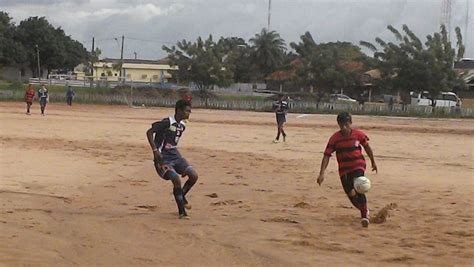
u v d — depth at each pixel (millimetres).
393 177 16531
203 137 29016
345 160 10383
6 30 104062
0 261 7387
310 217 10742
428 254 8188
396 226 10031
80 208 11266
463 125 47344
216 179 15539
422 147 27172
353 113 62062
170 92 74625
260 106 65375
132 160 19031
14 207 10992
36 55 106812
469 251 8344
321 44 80125
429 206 12031
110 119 41344
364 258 7977
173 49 80875
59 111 50812
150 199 12469
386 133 36562
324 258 7973
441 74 64688
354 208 11695
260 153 22484
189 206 11055
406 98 69500
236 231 9516
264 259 7934
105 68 121438
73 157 19234
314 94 75188
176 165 10805
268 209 11484
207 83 80312
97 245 8477
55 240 8664
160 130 10711
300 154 22531
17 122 34688
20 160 17828
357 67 75812
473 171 18453
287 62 104875
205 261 7812
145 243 8672
